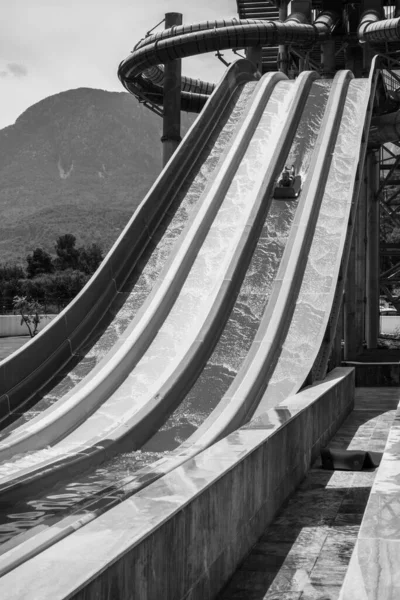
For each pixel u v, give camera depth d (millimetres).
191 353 18281
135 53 36531
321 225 23359
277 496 10273
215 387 17500
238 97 31531
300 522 9875
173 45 35000
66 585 4184
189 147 27094
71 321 19406
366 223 40750
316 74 33281
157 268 22094
